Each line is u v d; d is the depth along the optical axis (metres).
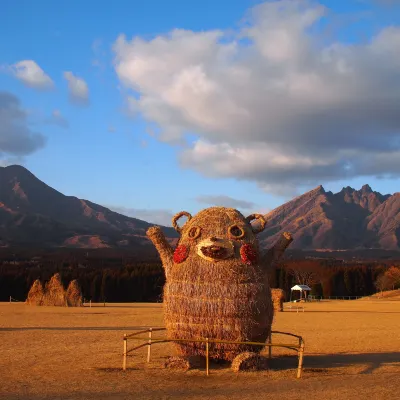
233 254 15.92
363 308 59.56
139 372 15.70
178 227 17.75
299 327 32.84
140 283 88.31
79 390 13.28
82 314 43.22
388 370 16.59
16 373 15.75
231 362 16.02
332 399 12.27
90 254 173.88
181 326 15.70
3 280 86.62
